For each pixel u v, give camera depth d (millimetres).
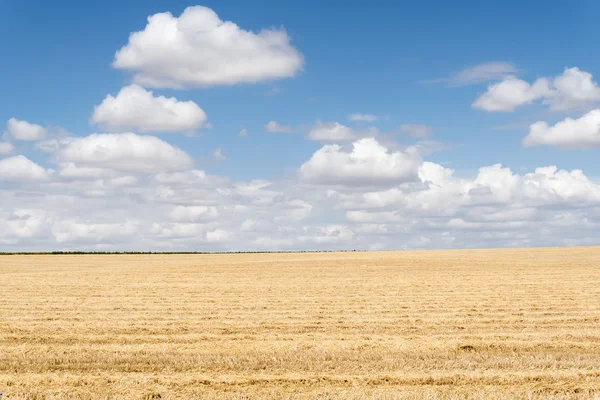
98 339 14953
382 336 15172
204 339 15031
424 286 30422
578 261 55469
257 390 9828
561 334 15500
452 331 16312
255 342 14375
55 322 18078
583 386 10023
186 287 30766
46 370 11398
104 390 9883
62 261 68688
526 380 10516
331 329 16672
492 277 36812
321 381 10398
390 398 9180
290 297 25328
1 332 16156
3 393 9703
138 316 19469
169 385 10164
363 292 27359
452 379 10477
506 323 17734
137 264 59375
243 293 27266
